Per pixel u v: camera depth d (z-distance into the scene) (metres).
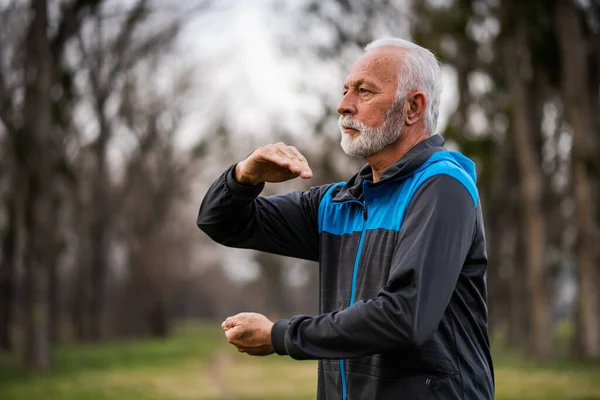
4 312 30.17
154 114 38.75
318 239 3.12
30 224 21.41
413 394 2.57
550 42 22.66
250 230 3.11
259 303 78.38
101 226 38.00
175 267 51.59
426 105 2.76
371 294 2.66
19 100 24.48
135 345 36.62
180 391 15.87
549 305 22.86
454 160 2.72
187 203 53.88
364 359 2.67
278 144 2.81
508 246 35.16
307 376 20.36
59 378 18.98
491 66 26.73
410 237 2.49
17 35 24.73
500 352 29.12
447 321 2.63
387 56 2.76
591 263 22.64
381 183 2.72
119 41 29.06
